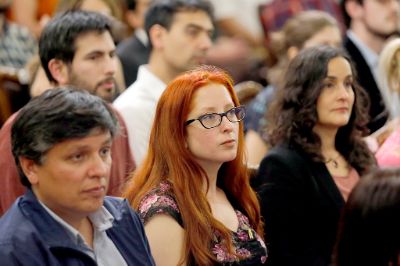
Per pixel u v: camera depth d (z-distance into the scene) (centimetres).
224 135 535
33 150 434
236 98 552
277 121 659
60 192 436
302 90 653
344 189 655
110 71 643
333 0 1108
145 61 945
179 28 759
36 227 437
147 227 525
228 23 1239
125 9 1049
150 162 546
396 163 694
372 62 970
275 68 927
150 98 730
